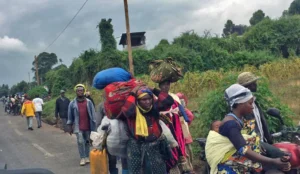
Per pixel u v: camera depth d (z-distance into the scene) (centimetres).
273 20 4091
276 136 454
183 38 3719
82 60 3419
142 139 438
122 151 460
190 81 1870
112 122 457
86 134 899
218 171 361
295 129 448
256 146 365
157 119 445
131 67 1650
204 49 3575
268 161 338
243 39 4038
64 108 1488
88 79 3328
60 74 3647
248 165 353
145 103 432
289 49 3912
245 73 476
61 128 1769
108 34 3272
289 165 345
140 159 439
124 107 434
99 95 2180
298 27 3947
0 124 2366
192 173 505
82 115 887
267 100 663
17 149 1216
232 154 354
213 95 725
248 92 358
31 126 1867
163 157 452
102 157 490
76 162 952
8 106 3750
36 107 1934
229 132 349
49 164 949
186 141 524
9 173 313
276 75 2219
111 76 483
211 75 1880
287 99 1369
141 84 452
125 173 515
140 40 4497
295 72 2248
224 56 3531
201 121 730
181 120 516
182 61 3369
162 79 485
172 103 451
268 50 3828
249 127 375
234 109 361
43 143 1324
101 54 3253
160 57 3359
